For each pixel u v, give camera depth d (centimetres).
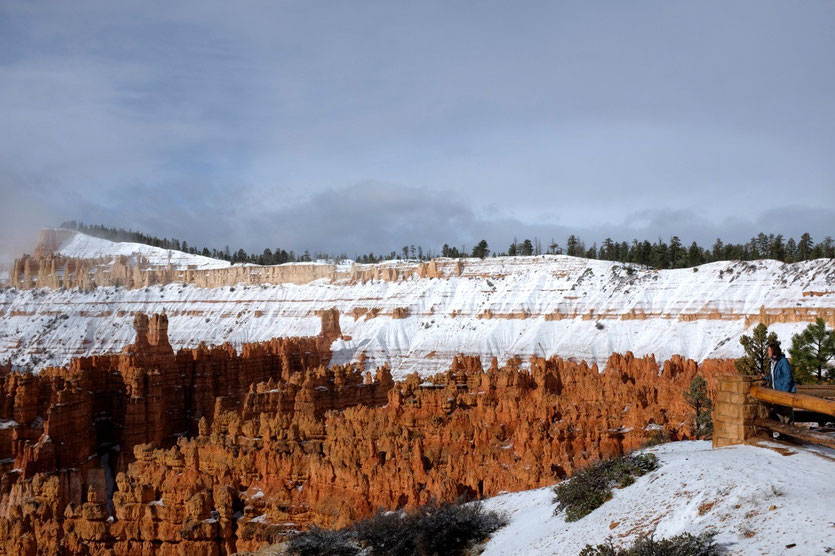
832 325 14188
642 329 17475
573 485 2944
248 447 5597
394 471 4825
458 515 3347
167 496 5334
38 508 6072
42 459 7788
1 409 8456
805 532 1841
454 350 18725
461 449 5800
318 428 6047
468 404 7638
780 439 2712
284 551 4003
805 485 2139
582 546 2350
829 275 15862
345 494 4881
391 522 3669
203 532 4997
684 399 6006
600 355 16950
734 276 17500
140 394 9556
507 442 5850
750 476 2281
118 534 5222
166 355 11556
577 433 5653
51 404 8231
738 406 2778
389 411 7438
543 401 6631
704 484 2338
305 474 5216
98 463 8931
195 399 11581
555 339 18388
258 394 8775
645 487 2584
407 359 18975
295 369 14788
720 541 1962
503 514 3341
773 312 15788
